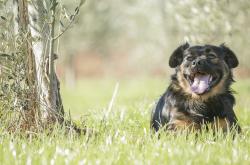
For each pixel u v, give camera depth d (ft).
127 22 177.68
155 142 33.01
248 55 100.42
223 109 38.40
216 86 38.65
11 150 30.04
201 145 31.35
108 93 154.30
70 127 35.78
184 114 38.22
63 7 36.40
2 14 38.22
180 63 39.99
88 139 35.12
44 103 36.81
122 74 260.21
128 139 33.96
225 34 71.87
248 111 55.26
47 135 35.58
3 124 36.37
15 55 36.63
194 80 38.40
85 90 179.83
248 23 84.99
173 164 27.32
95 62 284.20
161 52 159.84
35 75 36.91
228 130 34.94
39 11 36.86
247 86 122.93
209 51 39.09
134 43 208.33
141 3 158.30
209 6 68.90
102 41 207.62
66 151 29.81
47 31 37.04
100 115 45.19
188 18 70.08
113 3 194.80
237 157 28.78
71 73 199.93
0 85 36.78
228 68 39.63
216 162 28.04
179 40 122.72
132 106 57.52
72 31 189.57
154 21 150.20
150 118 43.11
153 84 169.99
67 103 126.21
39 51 36.86
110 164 27.71
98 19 197.57
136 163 27.76
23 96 36.81
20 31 37.17
